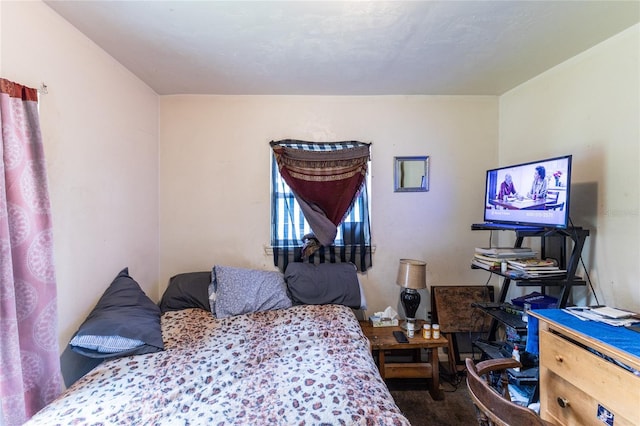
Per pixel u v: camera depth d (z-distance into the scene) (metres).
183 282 2.32
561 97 2.02
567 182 1.62
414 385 2.27
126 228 2.08
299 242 2.56
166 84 2.34
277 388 1.24
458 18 1.51
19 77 1.29
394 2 1.39
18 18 1.28
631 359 1.00
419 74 2.19
